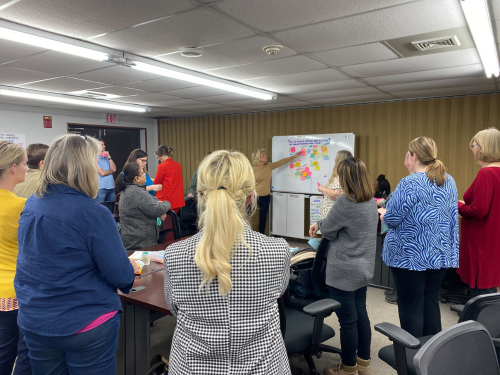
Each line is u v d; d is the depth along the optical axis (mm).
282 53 2840
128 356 1921
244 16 2096
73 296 1245
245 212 967
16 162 1521
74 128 6379
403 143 5062
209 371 860
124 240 2639
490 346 1025
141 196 2559
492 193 2059
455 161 4695
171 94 4664
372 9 1981
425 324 1846
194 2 1909
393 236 1864
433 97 4793
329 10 2000
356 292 1965
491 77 3596
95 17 2123
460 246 2291
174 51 2826
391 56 2898
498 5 1890
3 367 1634
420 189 1743
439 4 1909
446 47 2645
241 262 872
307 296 2121
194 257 868
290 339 1748
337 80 3820
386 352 1585
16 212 1492
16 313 1592
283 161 5750
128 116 7191
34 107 5746
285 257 938
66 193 1280
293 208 5832
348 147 5238
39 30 2328
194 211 5266
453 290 3389
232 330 863
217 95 4707
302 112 5910
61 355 1304
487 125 4457
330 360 2352
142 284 1900
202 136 7145
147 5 1950
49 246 1224
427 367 862
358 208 1789
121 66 3172
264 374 877
